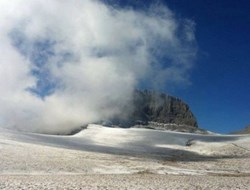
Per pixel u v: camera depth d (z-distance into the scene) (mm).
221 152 89812
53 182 39750
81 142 96500
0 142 70062
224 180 48062
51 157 61906
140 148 94000
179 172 59500
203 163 71938
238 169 66625
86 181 42188
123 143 99375
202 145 96500
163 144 100000
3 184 36250
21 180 40906
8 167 51938
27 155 61031
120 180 44812
